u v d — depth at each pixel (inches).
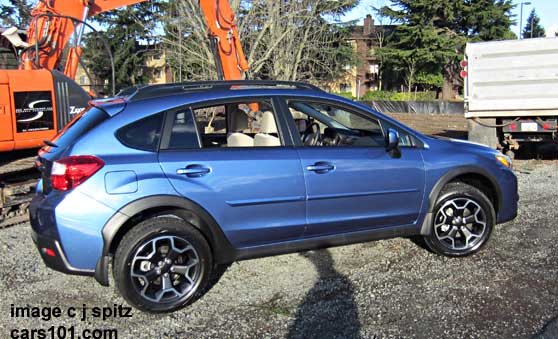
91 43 1295.5
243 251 160.2
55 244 140.1
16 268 184.2
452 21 1542.8
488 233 188.2
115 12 1409.9
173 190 146.2
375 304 151.4
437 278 169.0
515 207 198.8
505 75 386.3
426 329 136.1
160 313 147.6
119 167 142.5
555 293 155.3
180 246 148.9
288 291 162.2
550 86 374.0
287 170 159.8
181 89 163.0
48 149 159.8
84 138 145.4
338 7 866.1
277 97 167.8
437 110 1233.4
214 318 145.9
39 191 155.8
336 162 166.9
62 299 159.2
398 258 188.5
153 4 1022.4
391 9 1561.3
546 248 194.1
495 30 1521.9
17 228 237.0
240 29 722.8
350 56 1349.7
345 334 134.6
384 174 173.0
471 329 135.4
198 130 156.7
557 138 390.9
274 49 788.0
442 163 182.2
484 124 400.8
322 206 165.9
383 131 179.9
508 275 169.8
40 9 333.4
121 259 141.6
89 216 139.2
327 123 181.8
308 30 845.2
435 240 184.2
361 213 172.4
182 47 783.1
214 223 152.2
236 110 180.7
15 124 249.3
